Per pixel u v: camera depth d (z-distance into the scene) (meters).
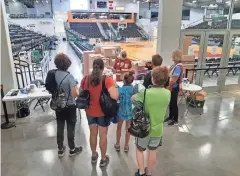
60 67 2.63
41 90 4.10
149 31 27.12
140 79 4.19
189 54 5.65
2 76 4.12
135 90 2.68
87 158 2.96
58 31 25.33
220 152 3.15
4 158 2.95
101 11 27.00
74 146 3.00
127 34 28.06
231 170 2.76
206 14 5.50
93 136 2.70
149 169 2.46
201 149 3.22
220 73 6.09
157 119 2.20
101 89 2.40
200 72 5.93
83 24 28.48
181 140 3.46
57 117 2.83
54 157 2.97
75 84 2.67
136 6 28.38
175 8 4.91
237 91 6.26
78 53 13.06
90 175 2.63
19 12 25.48
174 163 2.89
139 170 2.46
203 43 5.73
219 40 5.87
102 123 2.57
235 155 3.09
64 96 2.65
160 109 2.16
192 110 4.70
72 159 2.93
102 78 2.40
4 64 4.07
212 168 2.80
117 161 2.90
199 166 2.83
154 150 2.36
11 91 4.06
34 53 9.18
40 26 24.44
